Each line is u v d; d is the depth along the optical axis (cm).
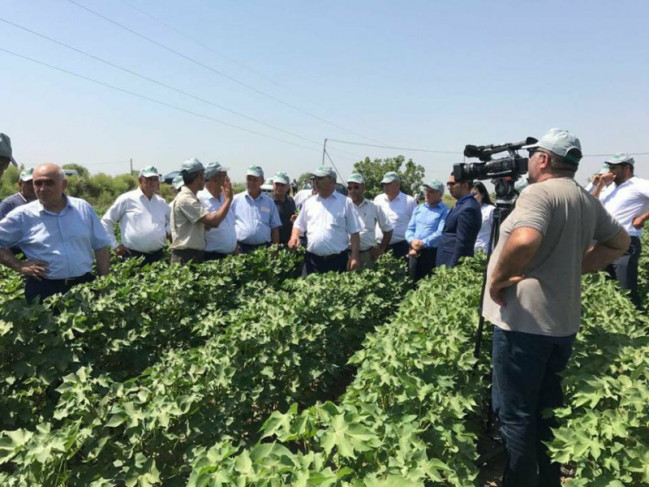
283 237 944
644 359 314
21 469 259
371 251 890
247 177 829
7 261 464
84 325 412
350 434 230
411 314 469
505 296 306
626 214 693
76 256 500
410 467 227
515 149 383
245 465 218
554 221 286
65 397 316
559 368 318
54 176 474
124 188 3550
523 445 307
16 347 374
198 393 331
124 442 308
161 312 524
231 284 637
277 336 426
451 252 728
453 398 326
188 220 682
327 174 742
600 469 257
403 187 3700
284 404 426
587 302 507
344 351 577
